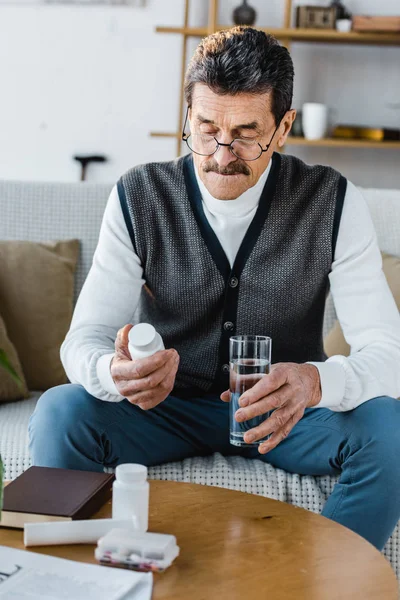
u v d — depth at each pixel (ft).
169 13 12.20
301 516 3.81
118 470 3.48
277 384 4.16
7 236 7.02
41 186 7.09
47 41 12.21
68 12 12.16
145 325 4.36
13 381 6.25
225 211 5.26
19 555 3.20
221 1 12.33
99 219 7.07
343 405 4.76
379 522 4.49
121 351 4.57
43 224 7.05
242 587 3.10
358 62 12.34
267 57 4.78
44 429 4.68
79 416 4.73
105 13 12.16
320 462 4.95
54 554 3.30
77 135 12.38
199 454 5.41
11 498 3.61
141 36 12.23
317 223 5.38
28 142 12.38
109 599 2.86
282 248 5.35
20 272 6.68
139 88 12.32
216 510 3.83
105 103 12.34
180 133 12.09
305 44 12.34
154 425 5.13
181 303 5.43
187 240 5.38
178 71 12.27
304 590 3.10
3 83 12.29
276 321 5.41
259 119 4.81
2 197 7.04
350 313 5.26
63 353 5.07
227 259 5.36
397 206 6.86
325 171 5.52
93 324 5.18
